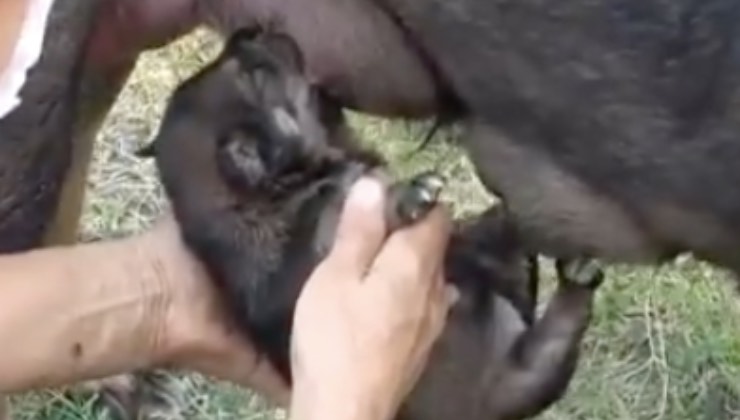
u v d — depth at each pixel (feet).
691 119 2.29
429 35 2.40
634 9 2.26
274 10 2.54
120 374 2.76
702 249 2.43
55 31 2.53
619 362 3.21
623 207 2.40
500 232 2.54
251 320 2.52
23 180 2.56
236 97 2.51
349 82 2.54
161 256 2.54
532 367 2.58
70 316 2.46
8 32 2.52
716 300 3.26
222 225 2.50
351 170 2.49
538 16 2.30
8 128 2.54
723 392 3.18
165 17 2.60
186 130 2.52
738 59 2.24
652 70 2.28
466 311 2.56
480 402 2.59
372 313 2.30
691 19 2.24
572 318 2.58
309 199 2.48
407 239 2.35
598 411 3.17
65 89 2.55
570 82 2.32
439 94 2.51
